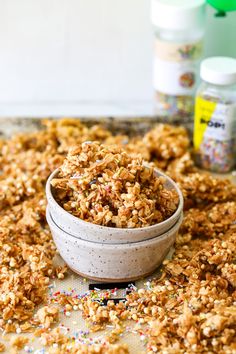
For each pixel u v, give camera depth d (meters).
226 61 0.79
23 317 0.63
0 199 0.75
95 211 0.65
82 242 0.64
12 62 0.89
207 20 0.85
